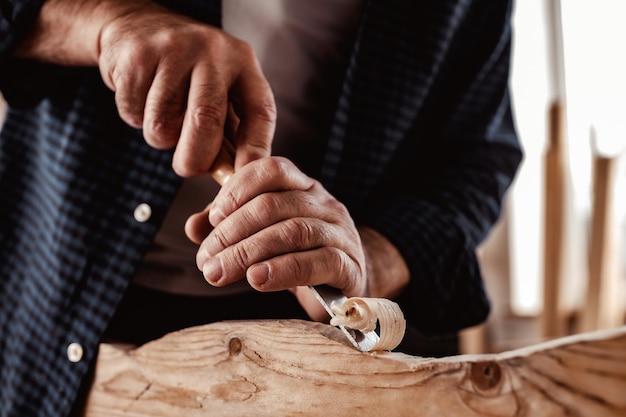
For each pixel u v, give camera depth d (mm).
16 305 741
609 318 1618
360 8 733
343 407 443
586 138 1822
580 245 1847
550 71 1641
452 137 830
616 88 1769
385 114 755
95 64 648
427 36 757
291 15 718
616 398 371
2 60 656
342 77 756
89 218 689
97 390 589
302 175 518
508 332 1883
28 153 764
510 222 1869
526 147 1882
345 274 492
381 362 432
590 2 1781
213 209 503
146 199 683
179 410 522
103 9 620
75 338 671
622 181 1764
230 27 735
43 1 631
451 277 739
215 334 505
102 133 694
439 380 414
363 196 771
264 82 575
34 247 737
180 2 695
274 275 467
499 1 814
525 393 391
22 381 686
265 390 476
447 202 769
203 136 532
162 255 724
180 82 555
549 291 1637
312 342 458
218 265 479
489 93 840
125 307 712
